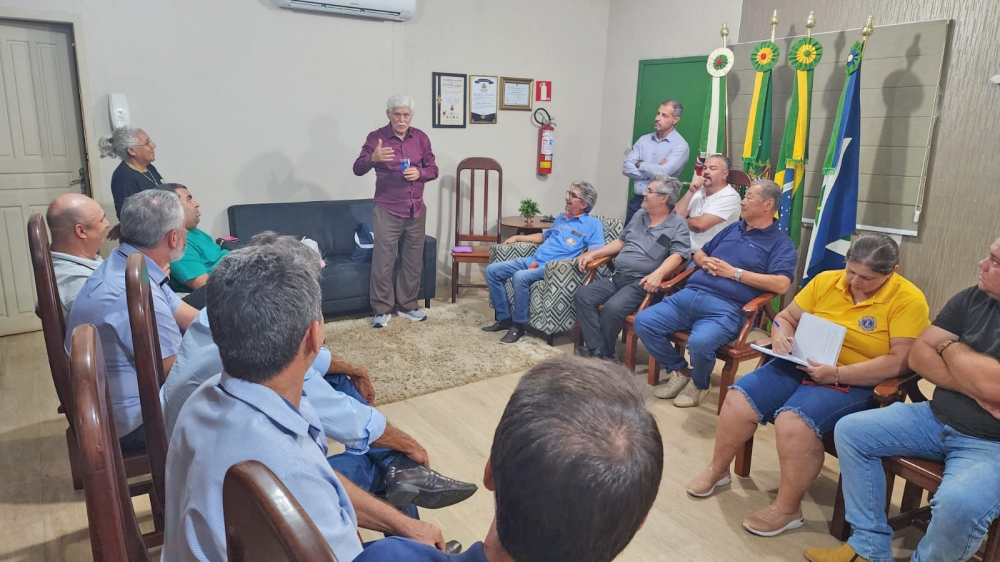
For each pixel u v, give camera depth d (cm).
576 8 575
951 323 198
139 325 136
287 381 106
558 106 587
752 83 472
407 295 449
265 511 48
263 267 103
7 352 374
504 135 564
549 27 564
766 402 238
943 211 383
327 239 463
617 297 361
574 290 388
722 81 462
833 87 427
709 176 388
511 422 68
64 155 401
